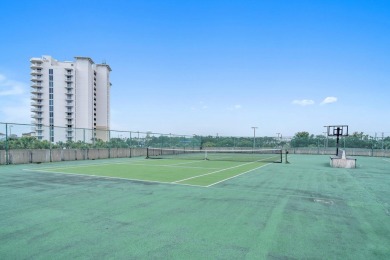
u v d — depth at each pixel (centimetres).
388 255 325
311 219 469
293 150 3575
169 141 3008
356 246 352
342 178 1027
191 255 318
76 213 489
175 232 395
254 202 592
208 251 330
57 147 1742
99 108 10781
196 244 351
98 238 368
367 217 485
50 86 9725
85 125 9912
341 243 361
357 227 429
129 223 434
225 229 411
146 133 2636
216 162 1808
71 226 417
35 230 398
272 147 3647
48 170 1208
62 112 9738
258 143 3694
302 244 356
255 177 1020
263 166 1527
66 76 9788
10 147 1474
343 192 727
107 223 433
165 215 482
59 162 1688
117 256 313
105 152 2142
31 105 9681
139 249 333
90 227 413
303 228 420
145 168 1336
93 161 1809
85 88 9981
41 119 9669
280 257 316
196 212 504
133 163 1664
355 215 498
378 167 1558
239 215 488
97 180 902
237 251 331
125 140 2373
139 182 866
